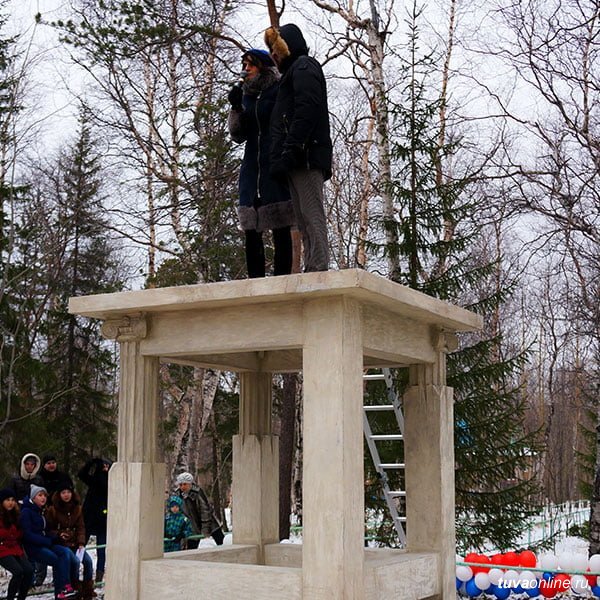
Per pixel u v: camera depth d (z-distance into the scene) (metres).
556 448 33.44
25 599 9.21
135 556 5.44
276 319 5.20
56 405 21.08
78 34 15.58
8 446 18.03
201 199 15.70
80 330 22.45
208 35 16.02
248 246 6.02
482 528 11.91
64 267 20.30
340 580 4.74
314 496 4.88
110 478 5.59
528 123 12.54
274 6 11.98
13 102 14.73
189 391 18.58
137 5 15.27
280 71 5.61
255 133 5.99
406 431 6.35
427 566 5.90
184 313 5.52
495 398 11.97
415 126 12.52
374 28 14.10
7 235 17.02
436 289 12.04
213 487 23.12
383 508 12.08
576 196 11.59
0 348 15.71
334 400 4.89
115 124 17.73
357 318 5.07
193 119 16.53
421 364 6.38
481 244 19.52
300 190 5.40
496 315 20.56
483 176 12.39
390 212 12.65
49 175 21.25
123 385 5.67
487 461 11.98
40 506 9.10
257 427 6.95
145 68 17.94
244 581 5.09
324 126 5.42
